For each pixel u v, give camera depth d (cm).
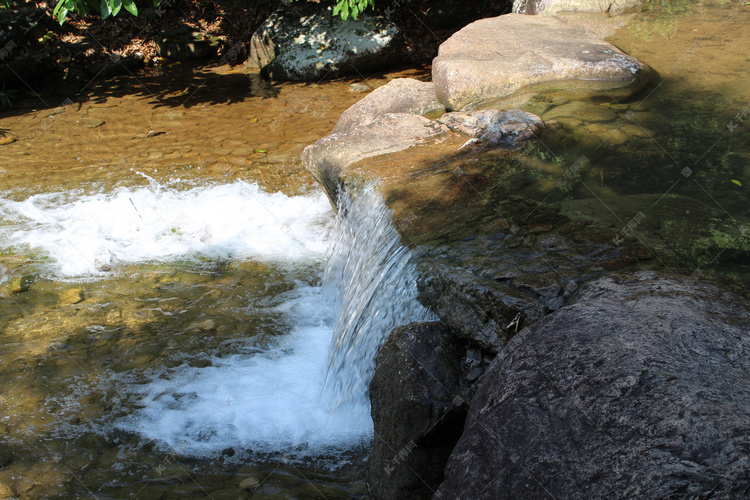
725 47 591
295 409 336
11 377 354
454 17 1092
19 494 272
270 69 940
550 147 421
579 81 523
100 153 674
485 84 521
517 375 200
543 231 316
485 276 276
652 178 370
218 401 341
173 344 390
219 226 540
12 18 904
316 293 454
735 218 318
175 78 942
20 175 620
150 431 317
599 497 154
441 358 252
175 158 660
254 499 270
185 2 1073
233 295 448
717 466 145
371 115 534
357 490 274
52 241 510
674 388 169
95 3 746
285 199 581
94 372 362
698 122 444
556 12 736
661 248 289
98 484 279
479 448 192
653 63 560
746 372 176
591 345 194
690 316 204
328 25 952
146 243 514
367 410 311
